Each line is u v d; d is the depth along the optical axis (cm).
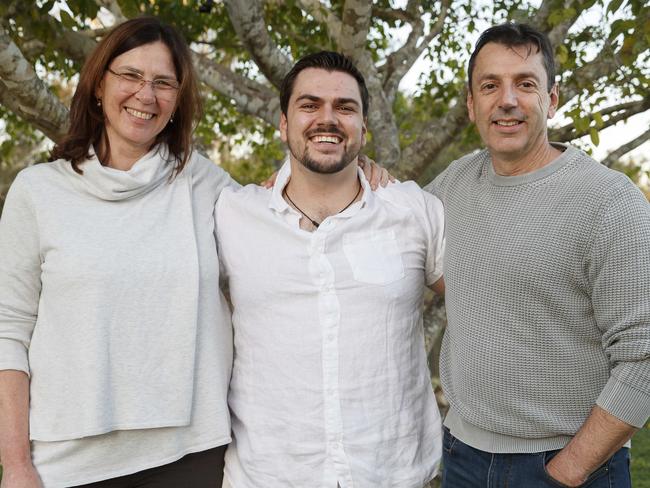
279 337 238
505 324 221
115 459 222
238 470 242
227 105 661
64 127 336
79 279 215
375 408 238
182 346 225
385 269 243
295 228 242
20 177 224
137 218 228
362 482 235
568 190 215
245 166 785
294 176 255
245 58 593
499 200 228
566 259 211
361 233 247
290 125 248
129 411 219
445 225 251
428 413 257
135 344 220
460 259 234
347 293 238
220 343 239
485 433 234
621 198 205
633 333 201
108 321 217
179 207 237
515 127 224
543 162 228
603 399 207
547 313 217
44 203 221
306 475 235
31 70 316
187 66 237
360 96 251
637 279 200
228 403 247
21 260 221
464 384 235
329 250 242
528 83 224
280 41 531
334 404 234
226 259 247
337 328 236
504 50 226
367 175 266
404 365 246
